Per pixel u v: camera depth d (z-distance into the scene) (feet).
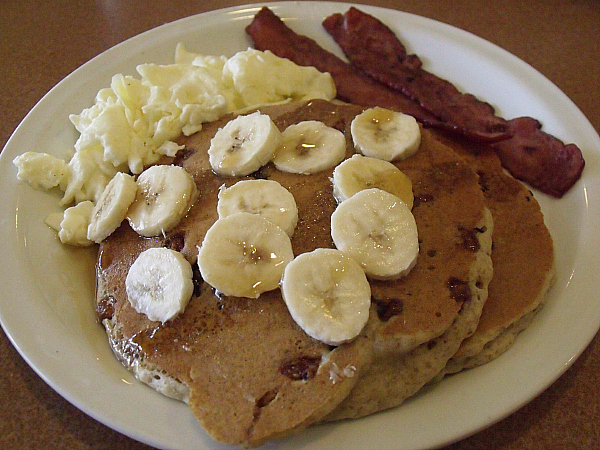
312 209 0.73
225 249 0.66
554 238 0.81
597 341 0.73
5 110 1.03
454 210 0.74
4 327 0.67
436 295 0.65
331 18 1.11
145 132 0.88
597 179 0.83
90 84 0.99
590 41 1.18
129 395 0.62
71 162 0.86
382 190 0.71
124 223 0.77
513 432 0.65
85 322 0.72
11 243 0.76
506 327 0.67
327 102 0.90
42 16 1.26
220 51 1.10
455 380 0.66
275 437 0.58
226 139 0.81
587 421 0.66
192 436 0.59
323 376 0.60
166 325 0.66
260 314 0.65
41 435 0.64
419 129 0.83
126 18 1.25
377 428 0.60
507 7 1.27
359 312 0.61
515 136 0.92
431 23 1.09
